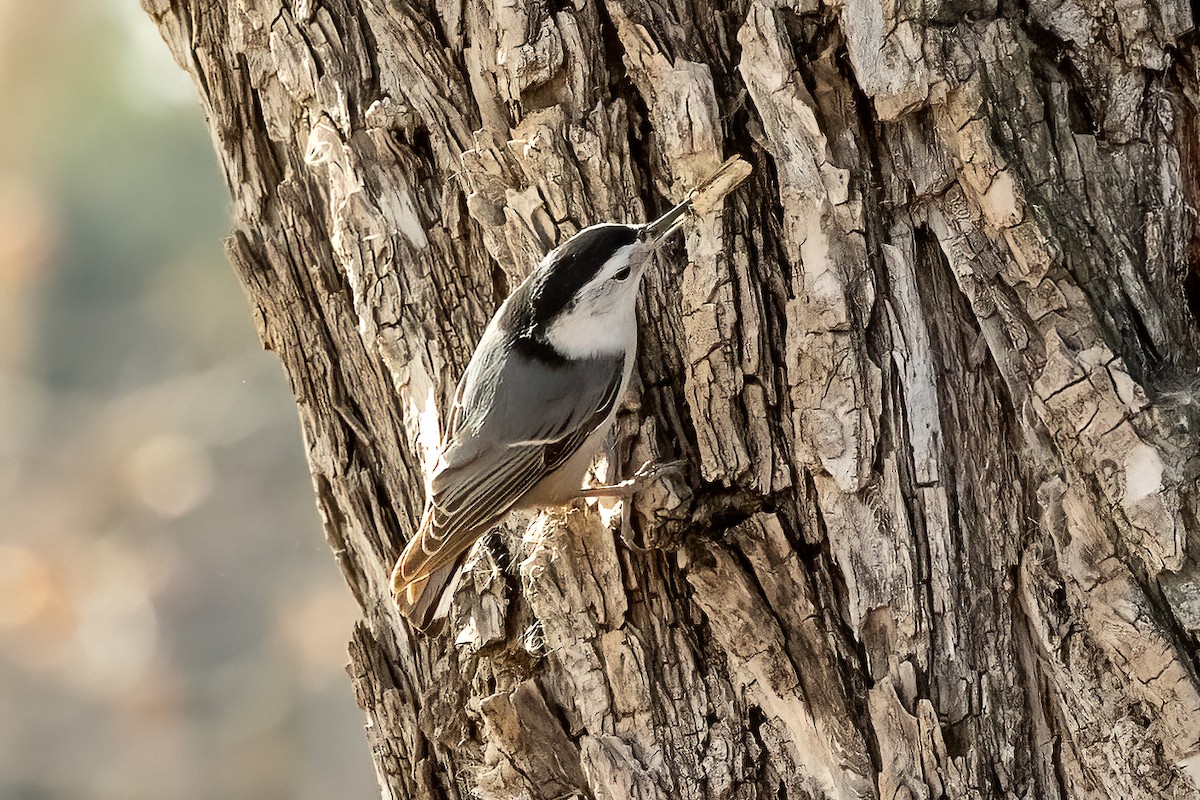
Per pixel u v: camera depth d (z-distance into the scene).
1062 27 6.25
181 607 19.83
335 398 7.93
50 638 19.61
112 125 21.00
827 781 6.16
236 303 21.98
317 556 20.22
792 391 6.43
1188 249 6.27
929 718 6.12
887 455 6.29
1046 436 6.09
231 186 8.35
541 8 7.02
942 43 6.14
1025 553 6.25
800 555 6.43
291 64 7.67
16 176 20.84
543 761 6.55
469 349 7.45
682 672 6.45
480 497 7.03
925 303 6.41
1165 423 5.76
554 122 6.99
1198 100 6.19
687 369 6.73
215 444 21.20
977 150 6.09
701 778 6.31
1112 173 6.21
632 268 6.82
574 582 6.59
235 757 18.36
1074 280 6.01
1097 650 6.02
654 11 6.86
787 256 6.50
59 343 21.89
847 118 6.45
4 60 19.89
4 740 18.30
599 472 7.34
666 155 6.80
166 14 8.41
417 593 6.92
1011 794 6.21
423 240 7.48
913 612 6.22
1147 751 5.89
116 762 18.27
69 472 21.44
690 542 6.57
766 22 6.46
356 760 18.23
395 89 7.48
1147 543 5.77
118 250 21.73
